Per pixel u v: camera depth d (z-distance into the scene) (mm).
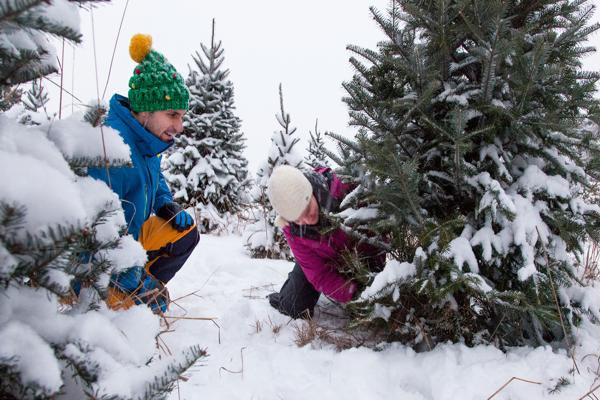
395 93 2248
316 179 2467
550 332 2152
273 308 2797
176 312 2689
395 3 2096
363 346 2188
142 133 2195
